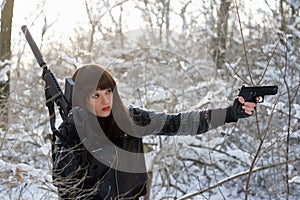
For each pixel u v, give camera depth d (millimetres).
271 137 4750
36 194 3262
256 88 2381
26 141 3830
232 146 5418
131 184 2463
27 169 3104
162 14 7770
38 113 4172
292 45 5773
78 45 5367
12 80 5293
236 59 6254
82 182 2506
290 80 5441
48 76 2545
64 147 2434
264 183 4898
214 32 6621
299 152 4617
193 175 5246
